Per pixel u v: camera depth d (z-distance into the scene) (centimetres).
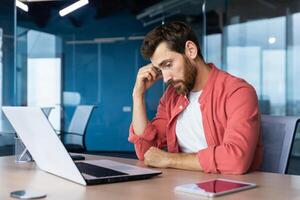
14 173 131
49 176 125
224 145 134
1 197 98
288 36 591
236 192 102
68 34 695
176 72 154
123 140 686
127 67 687
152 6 678
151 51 151
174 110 171
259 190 104
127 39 687
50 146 115
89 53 696
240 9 618
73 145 391
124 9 685
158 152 145
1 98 620
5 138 425
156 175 124
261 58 609
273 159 161
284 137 160
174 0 657
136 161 160
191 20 644
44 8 688
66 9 690
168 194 100
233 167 128
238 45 622
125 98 687
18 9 655
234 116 143
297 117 161
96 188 107
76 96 696
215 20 631
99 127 691
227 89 154
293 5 584
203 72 162
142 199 94
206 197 96
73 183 113
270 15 600
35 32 689
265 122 168
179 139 171
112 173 120
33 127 119
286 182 115
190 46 153
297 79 589
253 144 137
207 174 129
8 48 623
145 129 170
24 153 156
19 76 678
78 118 436
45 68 695
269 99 605
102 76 693
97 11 689
